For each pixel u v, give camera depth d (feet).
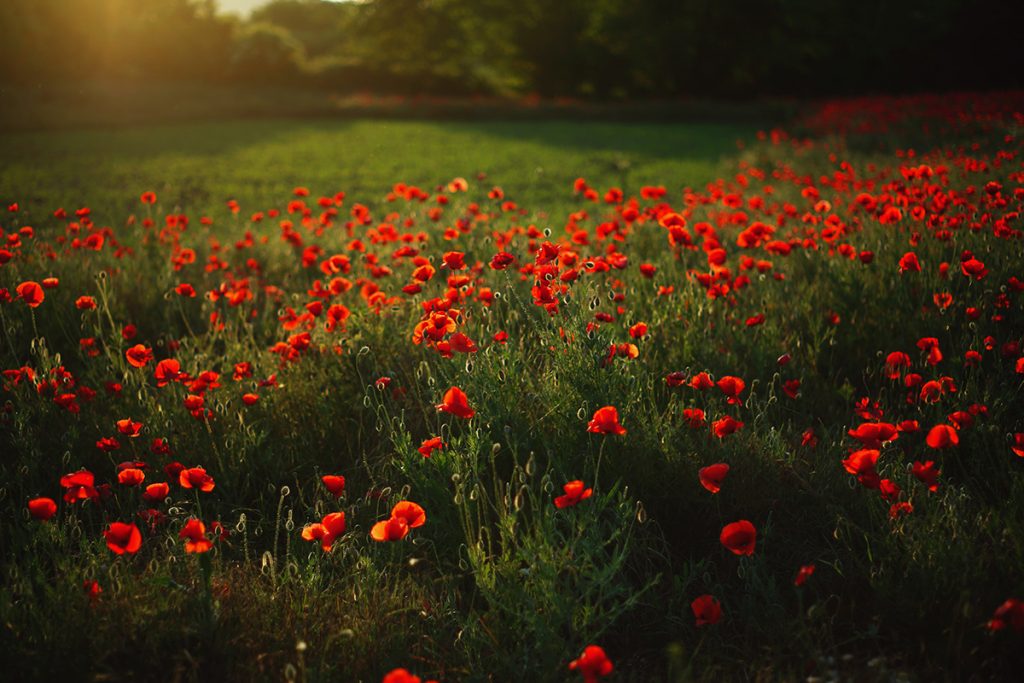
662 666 8.18
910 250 16.08
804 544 9.55
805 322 15.64
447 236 16.47
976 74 142.51
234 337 16.31
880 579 8.38
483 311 13.01
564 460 10.12
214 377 11.62
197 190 55.47
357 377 13.43
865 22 149.28
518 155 77.82
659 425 10.54
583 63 175.32
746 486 10.03
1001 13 136.46
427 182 59.67
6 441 11.71
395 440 10.46
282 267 24.53
